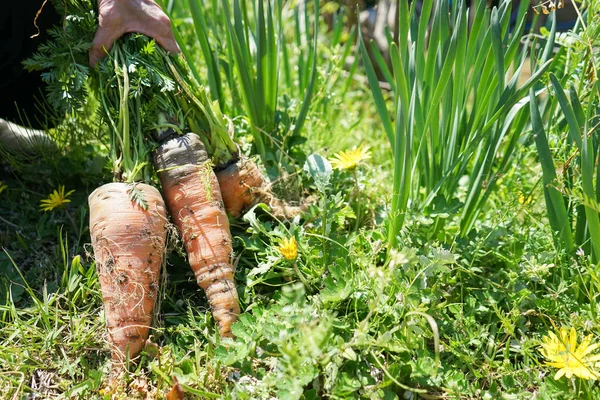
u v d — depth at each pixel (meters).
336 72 1.15
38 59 0.81
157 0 0.94
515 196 0.90
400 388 0.71
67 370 0.73
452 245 0.81
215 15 1.03
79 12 0.82
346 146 1.14
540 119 0.76
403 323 0.70
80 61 0.83
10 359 0.73
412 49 0.84
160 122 0.81
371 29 1.47
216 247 0.76
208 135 0.84
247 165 0.86
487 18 0.84
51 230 0.89
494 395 0.69
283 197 0.90
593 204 0.72
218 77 0.99
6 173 1.00
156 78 0.80
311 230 0.83
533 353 0.75
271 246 0.79
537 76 0.74
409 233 0.82
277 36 1.05
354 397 0.68
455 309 0.76
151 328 0.73
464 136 0.86
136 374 0.71
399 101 0.77
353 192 0.93
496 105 0.79
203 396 0.68
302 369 0.66
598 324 0.73
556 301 0.77
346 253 0.81
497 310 0.73
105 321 0.76
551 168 0.77
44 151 0.98
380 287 0.66
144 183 0.78
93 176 0.97
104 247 0.74
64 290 0.82
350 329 0.73
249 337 0.71
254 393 0.69
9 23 0.88
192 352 0.75
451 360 0.74
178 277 0.83
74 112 0.87
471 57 0.82
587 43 0.76
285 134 0.99
